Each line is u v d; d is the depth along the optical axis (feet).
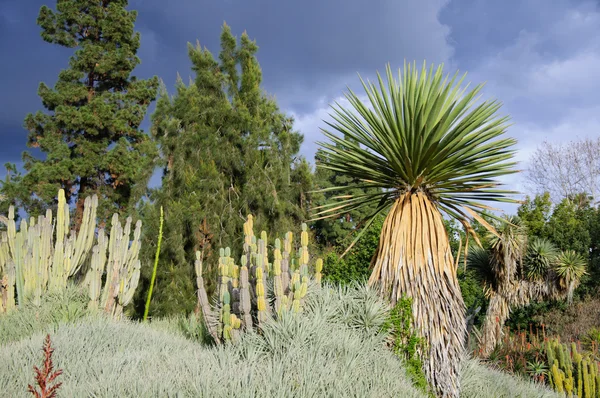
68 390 12.10
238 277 19.86
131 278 27.35
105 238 26.86
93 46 60.18
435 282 18.83
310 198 40.47
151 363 14.82
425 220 19.51
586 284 55.98
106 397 11.51
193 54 38.60
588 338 42.96
